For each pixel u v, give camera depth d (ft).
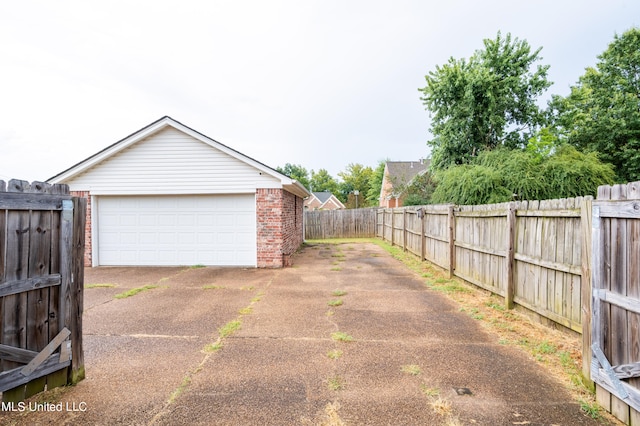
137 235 30.94
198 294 20.72
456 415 8.21
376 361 11.28
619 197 8.11
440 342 12.85
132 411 8.49
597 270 8.79
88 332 14.28
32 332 8.87
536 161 37.55
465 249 22.41
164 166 30.30
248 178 30.07
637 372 7.55
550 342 12.47
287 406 8.70
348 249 44.75
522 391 9.29
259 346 12.66
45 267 9.20
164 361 11.43
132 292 21.17
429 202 51.13
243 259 30.58
